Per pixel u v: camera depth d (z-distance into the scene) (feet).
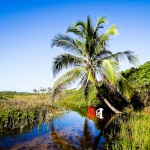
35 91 200.44
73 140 40.83
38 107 68.80
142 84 70.90
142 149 29.94
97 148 35.55
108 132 46.70
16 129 47.83
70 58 66.13
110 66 58.08
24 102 75.46
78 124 58.44
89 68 67.15
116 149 32.63
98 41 66.64
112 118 66.33
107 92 85.05
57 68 66.23
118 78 59.88
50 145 36.86
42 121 60.95
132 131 36.14
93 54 67.62
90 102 95.30
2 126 45.62
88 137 43.34
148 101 75.20
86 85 72.18
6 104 64.54
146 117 46.98
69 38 65.16
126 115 63.21
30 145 36.35
